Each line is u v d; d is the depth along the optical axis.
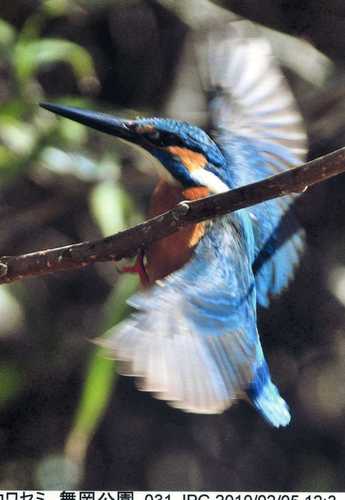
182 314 4.98
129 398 11.64
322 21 11.38
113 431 11.55
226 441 11.64
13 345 11.17
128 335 4.35
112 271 11.39
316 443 11.55
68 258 5.34
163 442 11.59
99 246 5.27
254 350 5.62
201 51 10.66
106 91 11.47
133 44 11.42
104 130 6.27
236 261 5.93
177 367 4.53
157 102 11.41
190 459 11.52
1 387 11.00
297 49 10.84
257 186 5.00
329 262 11.45
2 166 9.62
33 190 10.93
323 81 10.94
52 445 11.39
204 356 4.83
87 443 11.24
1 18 11.10
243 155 6.75
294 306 11.54
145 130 6.25
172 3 10.87
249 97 6.98
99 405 8.97
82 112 6.24
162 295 5.08
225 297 5.52
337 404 11.50
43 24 11.31
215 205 5.07
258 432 11.67
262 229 6.38
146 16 11.38
